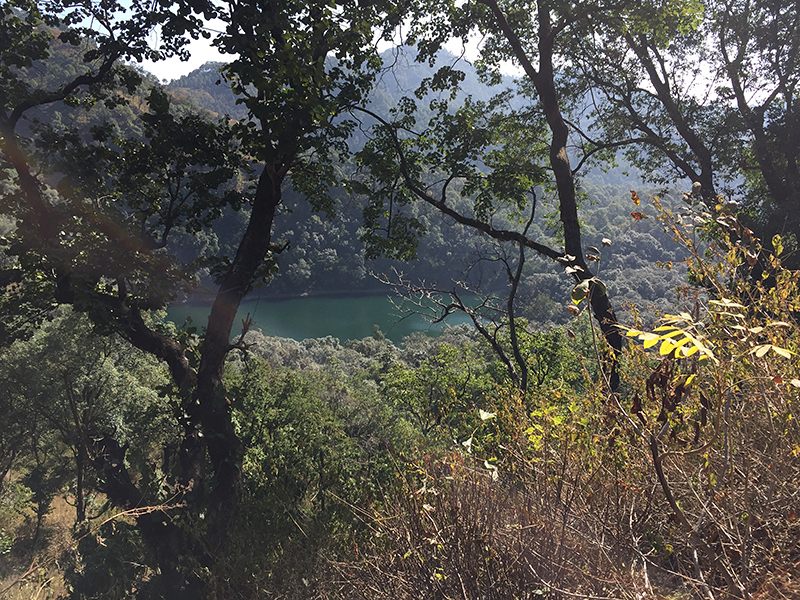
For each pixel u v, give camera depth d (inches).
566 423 100.3
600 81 489.7
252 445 365.1
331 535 135.9
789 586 56.4
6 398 730.8
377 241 392.5
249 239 326.0
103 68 335.0
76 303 290.7
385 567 96.5
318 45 298.0
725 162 506.6
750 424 77.4
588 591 68.3
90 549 239.3
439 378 568.7
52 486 836.6
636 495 80.2
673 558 77.4
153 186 375.9
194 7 279.0
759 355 53.9
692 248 87.8
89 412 733.9
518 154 499.2
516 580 77.0
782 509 65.9
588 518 78.7
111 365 823.1
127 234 312.2
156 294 312.3
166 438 628.4
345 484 174.4
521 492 89.7
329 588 112.3
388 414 574.9
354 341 2630.4
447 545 85.3
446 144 390.9
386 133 385.1
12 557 563.2
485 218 389.7
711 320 77.0
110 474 345.7
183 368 324.8
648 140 490.6
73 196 318.0
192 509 252.5
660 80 477.4
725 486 68.5
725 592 60.8
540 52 370.0
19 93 328.2
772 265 86.5
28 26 328.8
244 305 3649.1
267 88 258.8
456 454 106.3
